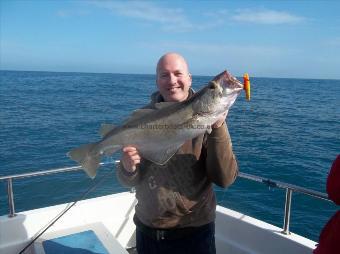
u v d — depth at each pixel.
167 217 2.70
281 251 3.50
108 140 2.90
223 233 4.04
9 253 3.73
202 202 2.72
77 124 20.67
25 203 8.36
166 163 2.68
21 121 21.34
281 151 13.42
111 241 3.74
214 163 2.56
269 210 7.49
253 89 63.66
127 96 42.12
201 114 2.55
